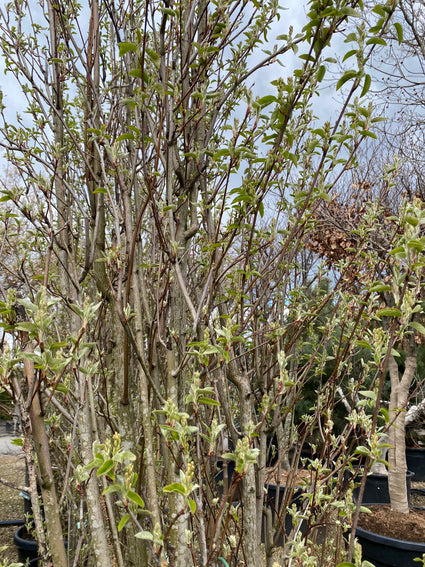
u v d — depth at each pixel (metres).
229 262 2.33
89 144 2.16
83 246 3.00
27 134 2.49
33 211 1.97
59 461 2.62
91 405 1.69
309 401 6.47
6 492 5.55
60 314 2.93
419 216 1.11
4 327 0.98
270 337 1.88
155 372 1.86
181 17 1.73
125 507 0.89
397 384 4.23
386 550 3.31
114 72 2.43
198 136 1.78
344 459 1.94
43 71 2.36
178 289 1.67
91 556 2.31
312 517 2.03
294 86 1.36
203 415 2.32
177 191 1.94
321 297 2.64
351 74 1.37
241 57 1.94
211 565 1.25
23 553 3.52
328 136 1.50
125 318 1.36
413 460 7.22
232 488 1.07
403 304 1.15
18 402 1.06
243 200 1.47
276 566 1.26
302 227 1.69
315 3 1.24
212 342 1.51
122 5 1.96
